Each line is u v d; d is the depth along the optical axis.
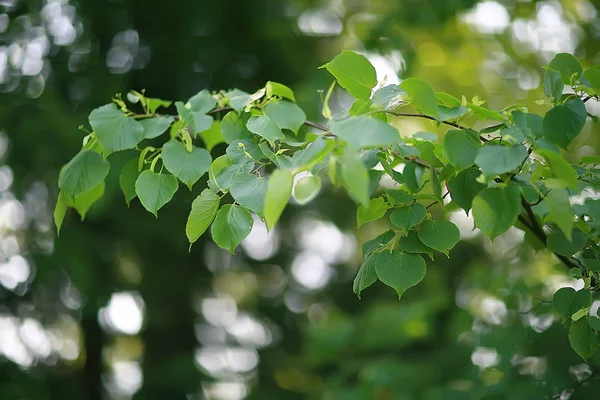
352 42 7.79
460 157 1.83
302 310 10.41
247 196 1.91
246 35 8.04
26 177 6.68
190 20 7.63
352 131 1.56
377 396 6.22
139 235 7.39
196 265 8.73
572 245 2.34
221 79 7.96
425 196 2.09
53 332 7.17
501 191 1.80
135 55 7.70
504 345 3.83
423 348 7.94
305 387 9.87
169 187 2.13
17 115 6.54
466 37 7.36
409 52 6.56
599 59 6.58
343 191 9.00
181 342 8.93
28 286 6.93
